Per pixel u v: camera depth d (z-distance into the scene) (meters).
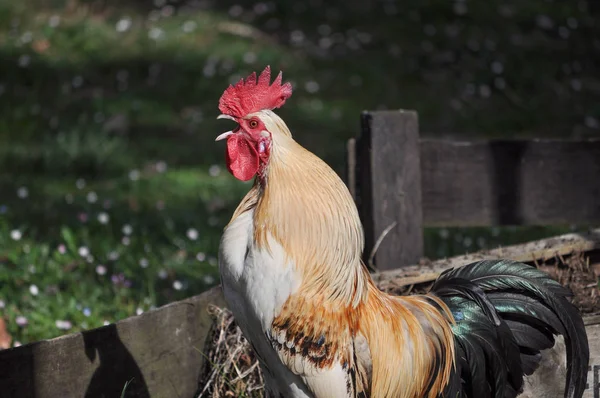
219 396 4.19
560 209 5.05
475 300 3.86
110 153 9.09
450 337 3.84
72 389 3.77
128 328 3.97
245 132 3.40
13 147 9.23
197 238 6.92
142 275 6.08
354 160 5.11
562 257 4.73
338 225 3.43
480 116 10.38
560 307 3.86
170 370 4.18
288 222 3.35
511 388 3.99
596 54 12.07
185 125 10.10
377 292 3.80
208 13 13.18
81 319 5.31
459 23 13.02
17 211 7.48
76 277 5.93
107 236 6.85
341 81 11.36
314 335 3.36
